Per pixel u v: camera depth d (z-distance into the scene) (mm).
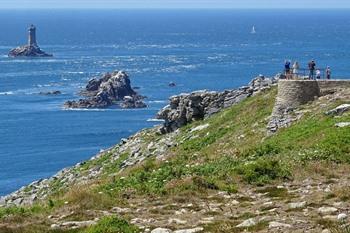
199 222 23344
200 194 28312
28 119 154125
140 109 170375
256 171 30938
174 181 30859
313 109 46000
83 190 30812
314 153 34344
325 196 25531
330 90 48344
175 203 27016
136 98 180500
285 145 39375
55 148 123938
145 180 34219
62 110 167375
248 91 61812
